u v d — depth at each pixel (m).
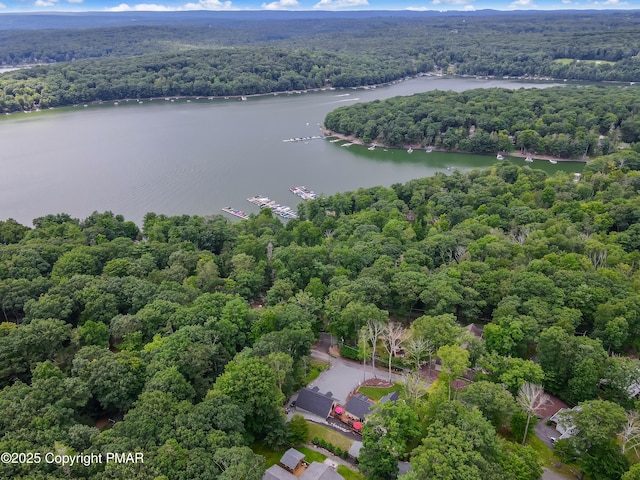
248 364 106.38
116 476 80.19
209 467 83.25
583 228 198.75
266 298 155.00
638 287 143.75
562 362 115.94
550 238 177.88
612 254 167.50
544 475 95.81
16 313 148.50
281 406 108.81
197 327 124.62
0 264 163.00
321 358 138.00
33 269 165.62
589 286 141.25
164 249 185.75
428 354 122.50
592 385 110.25
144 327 131.75
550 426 109.12
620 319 124.69
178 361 113.06
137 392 110.69
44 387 101.44
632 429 90.75
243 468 81.56
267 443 103.62
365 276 155.75
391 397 114.19
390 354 123.38
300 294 145.38
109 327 135.00
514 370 110.00
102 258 180.25
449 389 109.69
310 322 133.50
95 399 110.75
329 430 110.38
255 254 182.62
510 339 123.12
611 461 90.50
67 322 143.00
